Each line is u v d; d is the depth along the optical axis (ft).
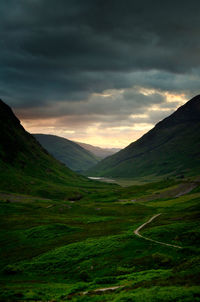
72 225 368.89
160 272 143.23
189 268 128.98
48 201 628.28
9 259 240.73
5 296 124.36
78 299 107.45
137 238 228.43
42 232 330.54
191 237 207.10
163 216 354.33
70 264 197.36
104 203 632.38
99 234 286.87
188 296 86.22
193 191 643.86
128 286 117.19
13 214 473.26
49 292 135.13
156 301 86.69
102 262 187.01
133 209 503.20
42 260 215.72
